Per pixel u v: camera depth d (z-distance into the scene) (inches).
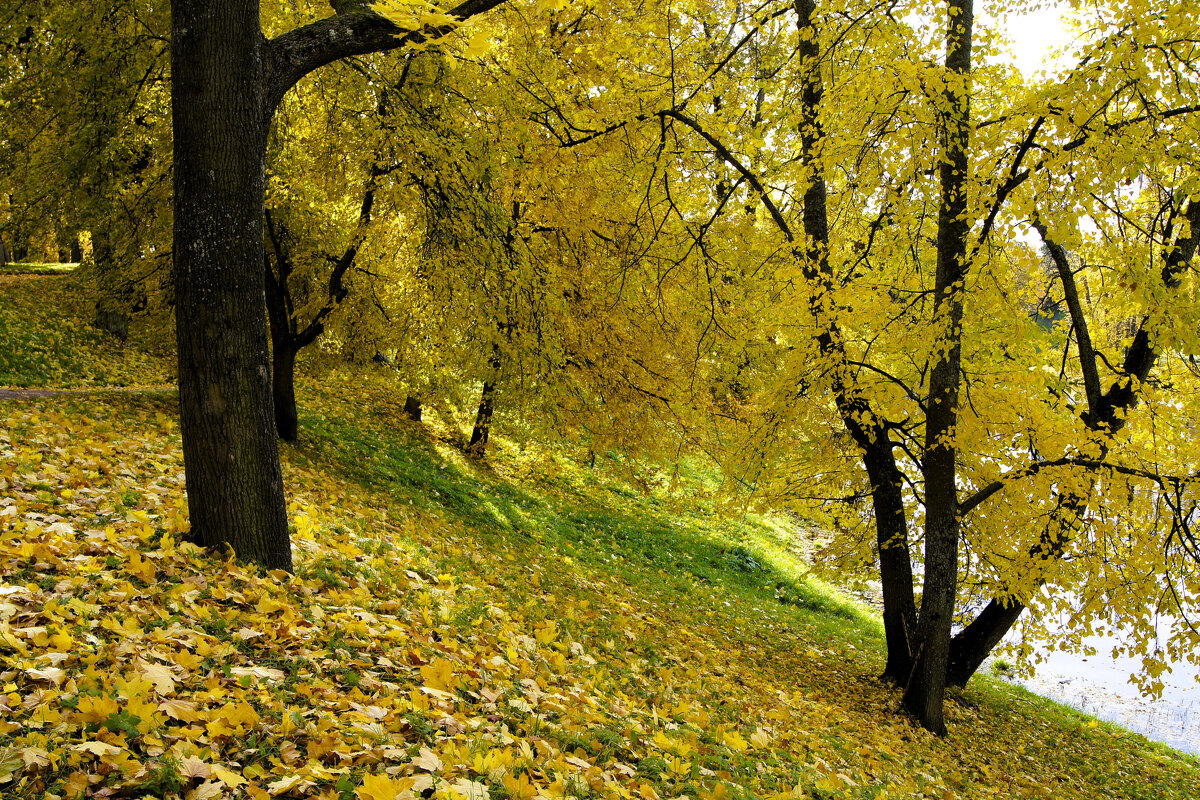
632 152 306.5
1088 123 245.3
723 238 378.9
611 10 322.7
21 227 356.2
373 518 292.7
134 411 366.9
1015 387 303.7
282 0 357.4
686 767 131.4
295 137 399.5
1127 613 296.2
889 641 363.6
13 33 323.6
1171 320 248.8
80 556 147.6
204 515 172.4
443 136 283.1
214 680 112.4
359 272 427.5
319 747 99.6
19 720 90.1
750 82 350.9
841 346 315.9
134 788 83.5
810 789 156.8
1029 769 307.1
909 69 263.3
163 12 330.6
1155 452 315.9
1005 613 394.9
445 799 89.1
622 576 423.8
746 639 390.9
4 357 466.6
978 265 271.9
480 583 245.9
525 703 138.1
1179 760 420.8
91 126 325.1
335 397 644.7
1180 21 228.5
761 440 376.2
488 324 305.9
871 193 305.3
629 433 448.5
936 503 303.4
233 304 171.8
